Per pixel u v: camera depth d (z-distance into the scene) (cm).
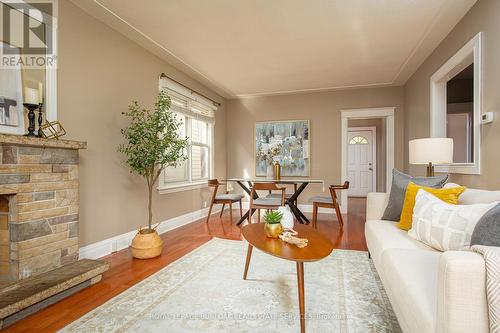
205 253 283
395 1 253
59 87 240
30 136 194
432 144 242
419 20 286
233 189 607
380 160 781
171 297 189
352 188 805
